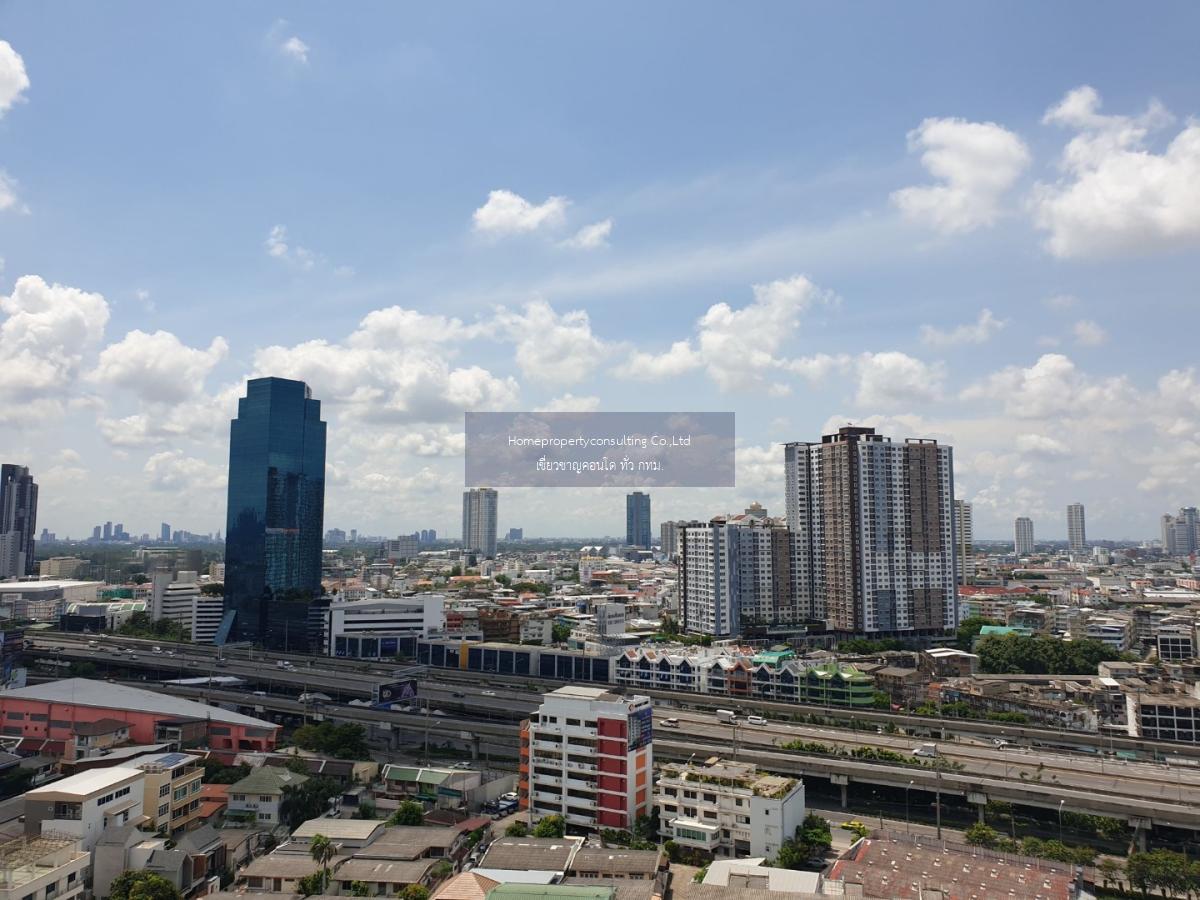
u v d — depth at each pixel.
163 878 128.88
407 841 146.75
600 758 164.62
